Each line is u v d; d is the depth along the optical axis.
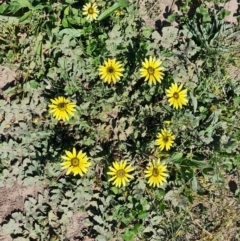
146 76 0.54
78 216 0.55
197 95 0.58
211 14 0.61
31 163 0.55
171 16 0.60
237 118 0.59
